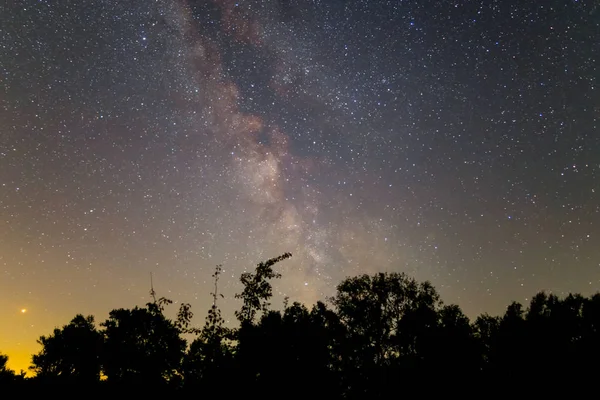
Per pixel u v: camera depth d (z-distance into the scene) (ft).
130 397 46.06
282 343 45.32
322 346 49.26
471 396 56.90
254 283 47.60
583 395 54.75
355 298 67.05
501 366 61.26
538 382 57.41
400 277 67.56
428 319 62.59
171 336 48.32
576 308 63.52
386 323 64.80
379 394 57.98
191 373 45.83
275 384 43.45
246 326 45.52
